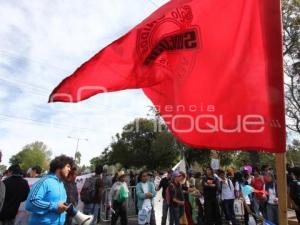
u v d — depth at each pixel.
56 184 4.79
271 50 3.84
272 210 10.95
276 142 3.70
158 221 12.23
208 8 4.10
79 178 12.35
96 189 10.15
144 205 10.69
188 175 13.85
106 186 13.09
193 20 4.11
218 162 13.00
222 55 4.00
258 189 11.50
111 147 63.91
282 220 3.50
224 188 11.28
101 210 12.79
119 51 4.11
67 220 7.37
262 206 11.36
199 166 34.59
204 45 4.06
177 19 4.14
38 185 4.74
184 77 4.07
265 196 11.21
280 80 3.77
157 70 4.13
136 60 4.12
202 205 11.70
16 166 7.95
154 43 4.15
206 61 4.04
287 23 21.42
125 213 10.70
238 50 3.95
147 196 10.77
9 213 7.56
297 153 28.03
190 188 11.64
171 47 4.14
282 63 3.79
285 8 21.31
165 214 11.50
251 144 3.79
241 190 11.16
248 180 12.35
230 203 11.19
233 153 29.50
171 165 47.66
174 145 46.09
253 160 21.22
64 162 4.92
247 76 3.89
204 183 11.17
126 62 4.11
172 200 10.98
